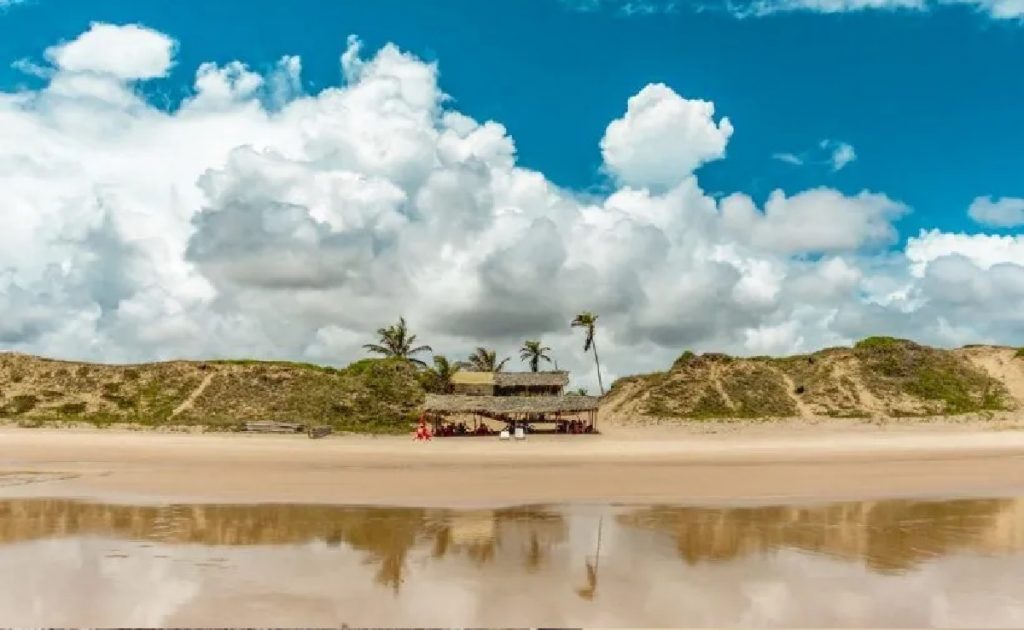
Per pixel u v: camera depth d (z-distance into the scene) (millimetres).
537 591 13297
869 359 99188
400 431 71062
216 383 81875
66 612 11953
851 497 26859
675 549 17000
